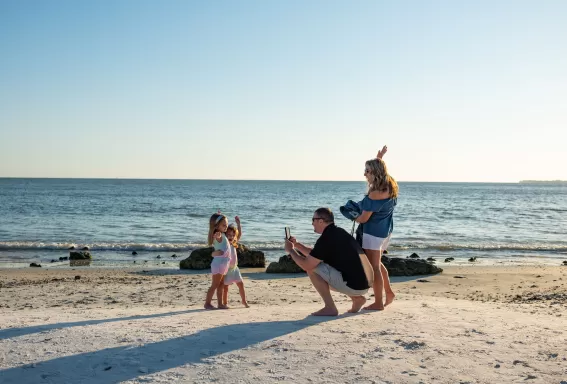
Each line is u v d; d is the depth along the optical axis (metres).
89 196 86.56
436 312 6.46
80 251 22.73
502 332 5.29
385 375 4.00
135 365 4.30
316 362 4.30
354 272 6.10
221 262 8.14
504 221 46.16
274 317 6.20
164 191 119.38
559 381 3.88
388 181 6.32
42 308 9.34
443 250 26.45
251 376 4.00
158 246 25.62
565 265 20.95
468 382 3.88
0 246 24.86
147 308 8.85
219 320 6.00
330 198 89.56
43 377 4.10
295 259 6.20
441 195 116.56
